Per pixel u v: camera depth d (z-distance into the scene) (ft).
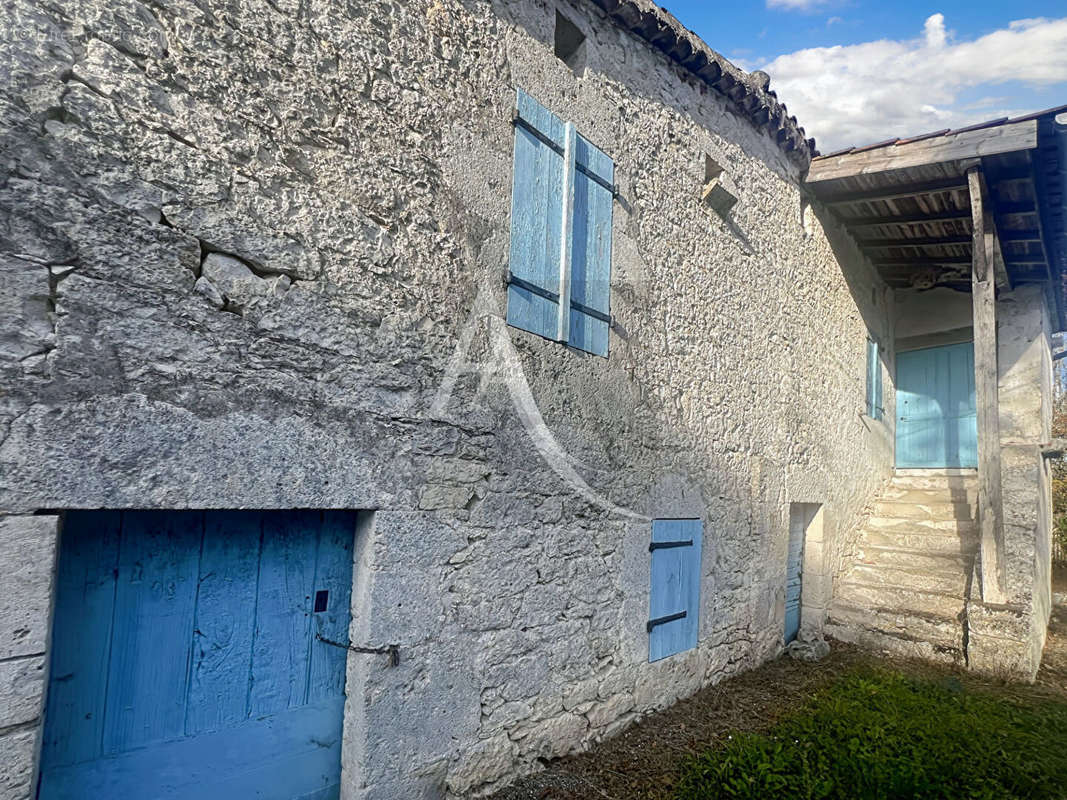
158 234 6.66
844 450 23.03
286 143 7.73
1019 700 15.52
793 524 20.68
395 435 8.66
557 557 11.07
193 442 6.81
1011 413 24.08
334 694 8.56
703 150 15.83
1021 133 16.57
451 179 9.56
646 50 14.15
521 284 10.55
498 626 9.98
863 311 25.63
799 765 11.50
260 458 7.31
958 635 18.67
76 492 6.06
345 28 8.39
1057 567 37.19
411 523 8.81
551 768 10.82
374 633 8.34
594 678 11.84
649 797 10.27
